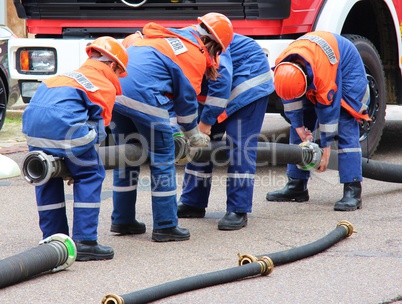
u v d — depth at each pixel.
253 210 16.50
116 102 13.41
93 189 12.68
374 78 20.45
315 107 16.16
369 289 11.27
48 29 19.73
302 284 11.53
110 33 19.44
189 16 18.70
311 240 14.04
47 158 12.09
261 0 18.19
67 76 12.52
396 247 13.51
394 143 24.34
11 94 25.06
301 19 18.62
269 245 13.74
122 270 12.23
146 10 18.91
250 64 14.96
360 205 16.55
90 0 19.20
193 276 11.41
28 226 14.95
